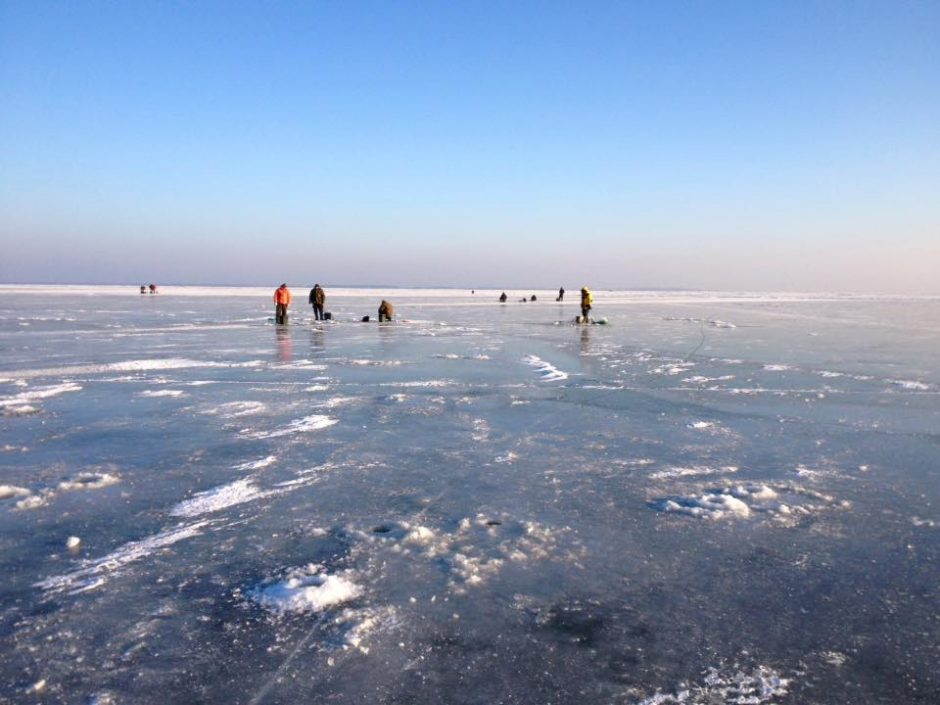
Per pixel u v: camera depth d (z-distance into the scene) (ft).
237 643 10.59
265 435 24.94
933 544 14.78
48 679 9.60
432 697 9.20
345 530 15.34
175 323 86.07
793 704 9.09
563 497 17.88
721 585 12.71
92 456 21.88
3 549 14.25
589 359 50.83
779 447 23.66
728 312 142.72
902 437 25.32
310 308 136.36
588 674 9.77
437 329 81.35
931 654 10.36
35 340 61.98
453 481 19.26
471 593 12.28
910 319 121.19
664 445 23.85
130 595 12.17
